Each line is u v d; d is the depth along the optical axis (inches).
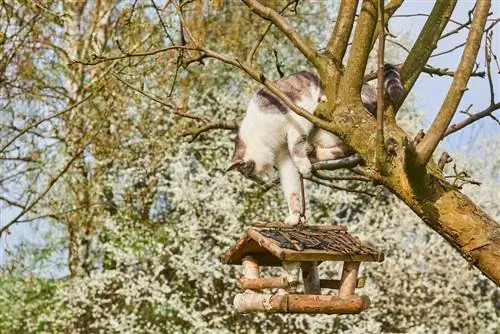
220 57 117.3
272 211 321.7
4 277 316.2
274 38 362.3
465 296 324.8
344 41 109.7
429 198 95.8
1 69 253.8
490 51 116.0
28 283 317.4
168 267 322.3
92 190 318.7
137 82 306.7
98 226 322.0
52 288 321.1
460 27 126.7
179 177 318.3
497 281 93.5
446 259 327.3
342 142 108.7
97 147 318.7
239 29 359.6
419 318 324.2
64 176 314.0
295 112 102.2
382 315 325.7
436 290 320.8
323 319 303.4
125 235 320.8
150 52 127.5
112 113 311.7
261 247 111.1
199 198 313.9
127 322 303.0
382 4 94.0
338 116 102.3
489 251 93.8
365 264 322.7
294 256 100.3
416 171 92.4
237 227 314.2
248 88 340.8
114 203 331.9
